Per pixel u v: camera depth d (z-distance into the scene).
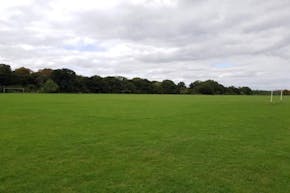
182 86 159.50
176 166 9.55
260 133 16.16
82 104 39.50
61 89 138.50
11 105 35.84
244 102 51.38
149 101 51.47
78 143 12.88
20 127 17.41
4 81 133.38
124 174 8.66
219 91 151.25
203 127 18.22
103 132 15.90
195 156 10.87
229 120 22.17
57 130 16.41
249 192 7.47
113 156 10.71
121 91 152.12
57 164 9.59
